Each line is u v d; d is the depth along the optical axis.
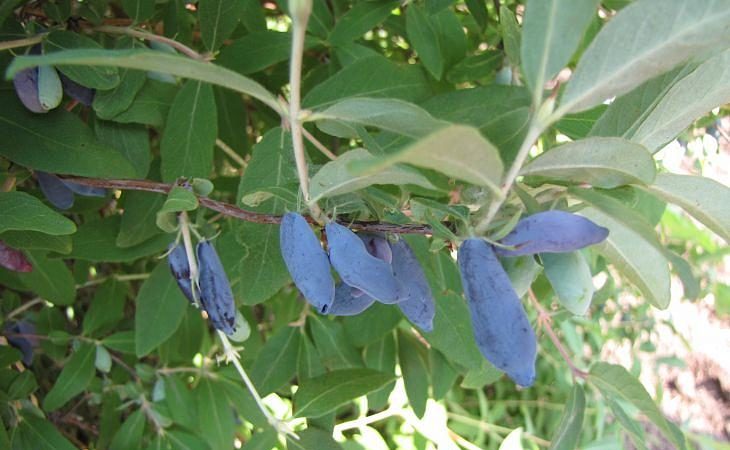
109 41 0.17
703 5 0.09
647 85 0.12
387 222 0.13
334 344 0.22
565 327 0.33
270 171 0.15
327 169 0.11
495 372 0.21
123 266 0.26
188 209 0.13
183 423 0.23
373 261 0.11
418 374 0.23
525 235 0.10
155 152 0.24
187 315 0.24
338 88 0.16
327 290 0.11
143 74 0.16
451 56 0.19
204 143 0.17
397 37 0.24
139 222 0.17
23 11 0.16
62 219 0.13
